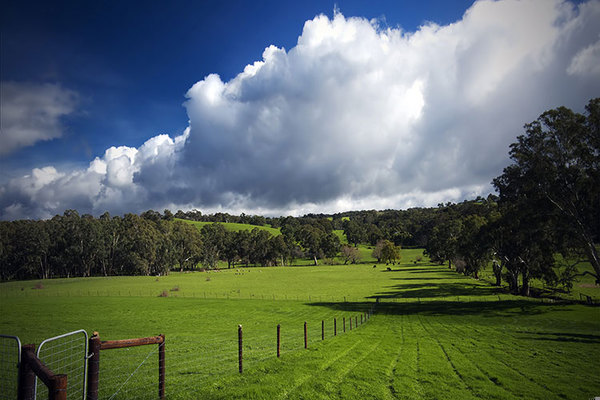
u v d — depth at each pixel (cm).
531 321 3516
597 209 3947
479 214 9212
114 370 1349
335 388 1040
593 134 3925
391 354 1684
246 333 2764
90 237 11619
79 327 3002
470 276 9881
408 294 6512
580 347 2022
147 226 13088
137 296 6075
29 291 7356
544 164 4144
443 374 1307
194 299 5550
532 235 4675
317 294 6794
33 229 11219
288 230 19225
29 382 538
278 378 1095
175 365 1452
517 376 1321
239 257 17138
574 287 6656
